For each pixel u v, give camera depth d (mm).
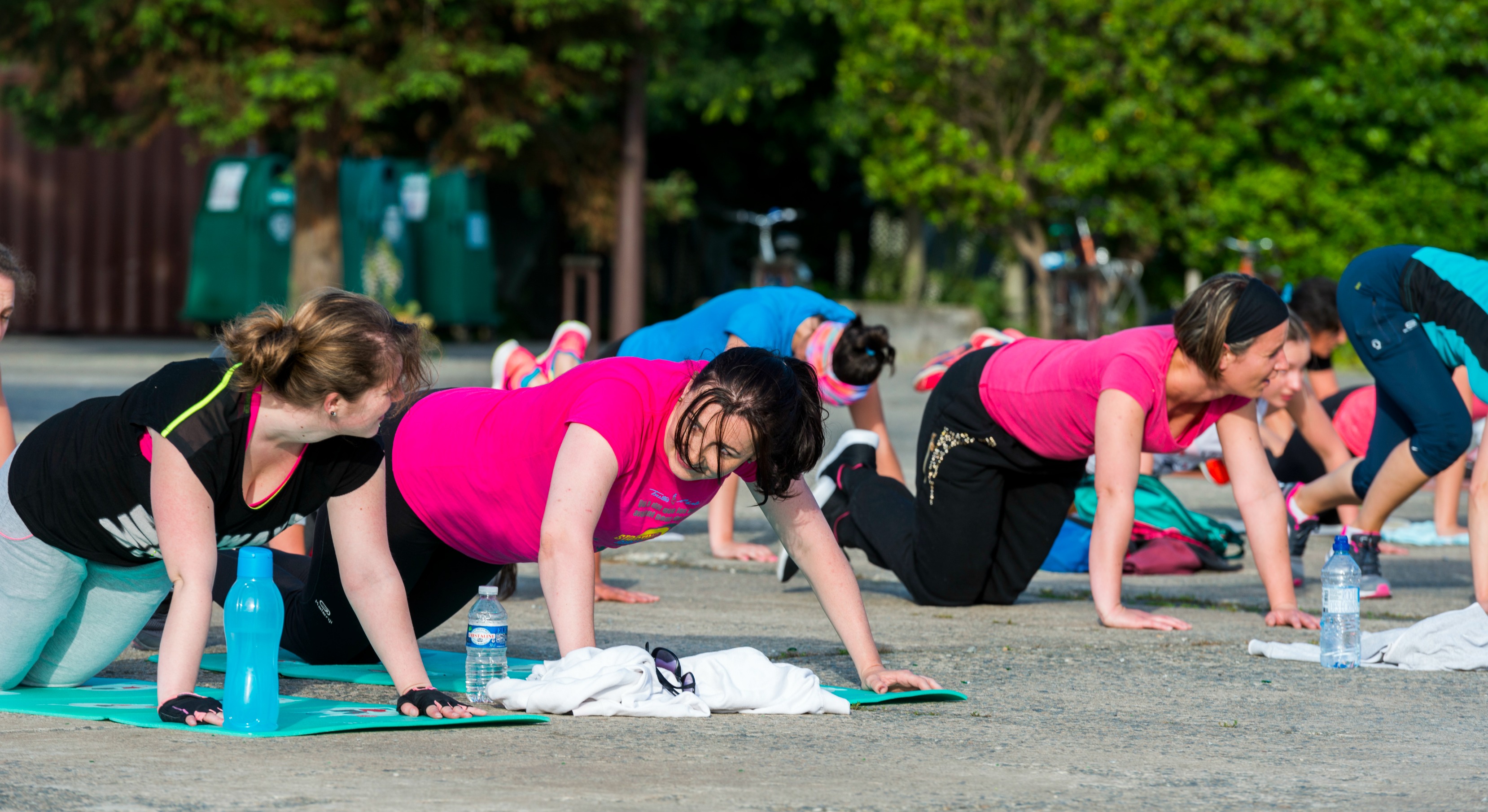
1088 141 36312
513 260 49031
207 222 39781
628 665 5957
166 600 7535
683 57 39844
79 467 5699
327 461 5832
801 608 9352
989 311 41906
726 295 10594
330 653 7078
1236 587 10711
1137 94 35969
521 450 6180
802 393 5512
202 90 32281
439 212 41250
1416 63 35750
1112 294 36938
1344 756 5516
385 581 6000
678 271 49438
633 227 31000
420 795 4578
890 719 6090
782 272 32562
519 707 5941
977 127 37812
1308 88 36188
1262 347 7988
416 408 6699
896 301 40562
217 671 6887
